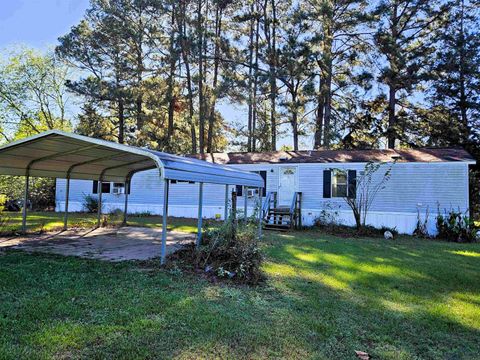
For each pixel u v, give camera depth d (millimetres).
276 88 20641
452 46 18750
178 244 8312
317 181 14570
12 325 3229
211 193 16438
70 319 3430
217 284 4988
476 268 6785
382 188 13531
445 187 12750
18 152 8125
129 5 20812
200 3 21391
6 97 23578
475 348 3303
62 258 6332
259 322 3623
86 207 18250
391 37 18172
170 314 3676
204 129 23828
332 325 3660
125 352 2820
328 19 17812
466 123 19734
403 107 20938
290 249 8352
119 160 9438
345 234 12062
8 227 10492
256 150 22969
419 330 3674
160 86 21391
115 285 4660
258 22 21625
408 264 7016
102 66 22250
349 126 21453
